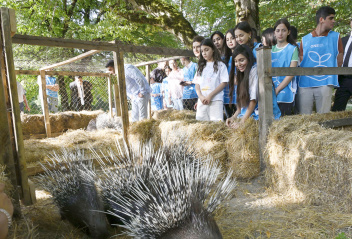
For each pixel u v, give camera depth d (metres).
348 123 4.00
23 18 12.20
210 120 4.64
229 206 3.02
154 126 5.12
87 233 2.45
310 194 2.97
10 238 2.30
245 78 3.86
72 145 6.04
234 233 2.47
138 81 6.39
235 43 4.61
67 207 2.53
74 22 13.16
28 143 6.21
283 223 2.61
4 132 2.78
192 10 13.35
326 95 4.15
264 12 10.99
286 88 4.07
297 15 10.73
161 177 2.32
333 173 2.78
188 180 2.27
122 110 5.38
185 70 6.65
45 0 11.12
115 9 11.32
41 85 8.09
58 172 2.86
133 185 2.48
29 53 10.43
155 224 1.99
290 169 3.21
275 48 4.25
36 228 2.62
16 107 3.04
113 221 2.61
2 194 2.04
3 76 3.02
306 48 4.42
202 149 4.07
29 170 4.48
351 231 2.37
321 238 2.31
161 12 10.23
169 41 14.67
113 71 6.81
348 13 9.59
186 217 1.96
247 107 4.07
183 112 6.72
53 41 4.42
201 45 4.48
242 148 3.79
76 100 10.18
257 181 3.74
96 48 4.87
